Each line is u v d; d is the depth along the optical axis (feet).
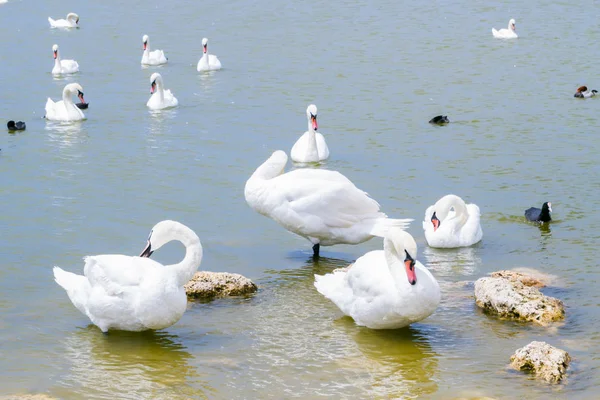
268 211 53.72
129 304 41.88
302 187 53.52
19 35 149.18
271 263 54.13
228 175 73.41
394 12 156.87
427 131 87.92
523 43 131.75
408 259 41.04
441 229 56.59
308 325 44.96
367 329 44.45
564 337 42.70
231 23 153.07
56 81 117.19
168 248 56.70
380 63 120.06
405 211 63.72
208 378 39.09
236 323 45.11
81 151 81.76
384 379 38.91
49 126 92.79
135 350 41.86
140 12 166.09
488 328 44.16
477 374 39.22
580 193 67.36
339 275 45.98
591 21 146.51
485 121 90.84
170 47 139.54
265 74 116.47
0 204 65.21
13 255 54.70
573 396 36.96
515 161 76.54
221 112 98.22
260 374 39.50
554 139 83.41
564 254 54.65
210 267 53.11
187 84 114.32
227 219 62.23
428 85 107.55
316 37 138.41
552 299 45.78
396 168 75.66
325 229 53.78
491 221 61.72
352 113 95.71
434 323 44.91
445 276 51.65
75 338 43.19
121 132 89.66
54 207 64.54
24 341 42.75
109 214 62.90
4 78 118.62
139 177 72.74
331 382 38.70
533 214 61.46
